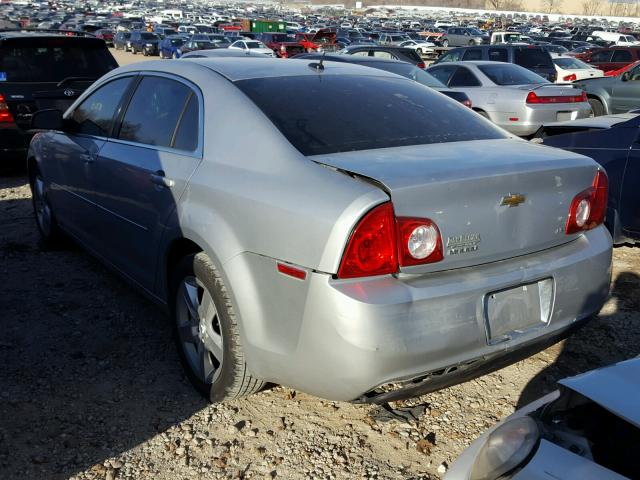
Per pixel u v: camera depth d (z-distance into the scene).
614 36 50.16
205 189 3.11
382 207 2.48
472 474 1.85
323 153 2.89
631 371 1.91
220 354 3.17
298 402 3.35
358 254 2.47
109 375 3.59
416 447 3.00
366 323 2.44
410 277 2.57
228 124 3.21
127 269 4.03
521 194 2.79
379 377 2.50
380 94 3.59
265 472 2.84
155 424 3.16
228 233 2.93
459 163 2.75
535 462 1.69
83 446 3.00
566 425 1.81
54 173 4.95
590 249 3.06
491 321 2.72
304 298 2.59
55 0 138.62
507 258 2.82
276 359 2.77
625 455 1.66
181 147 3.45
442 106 3.67
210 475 2.82
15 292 4.67
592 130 5.74
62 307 4.43
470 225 2.66
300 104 3.25
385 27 76.38
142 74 4.04
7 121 7.95
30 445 2.99
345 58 10.73
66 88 8.13
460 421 3.20
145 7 139.38
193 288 3.31
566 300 2.95
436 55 42.16
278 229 2.69
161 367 3.69
